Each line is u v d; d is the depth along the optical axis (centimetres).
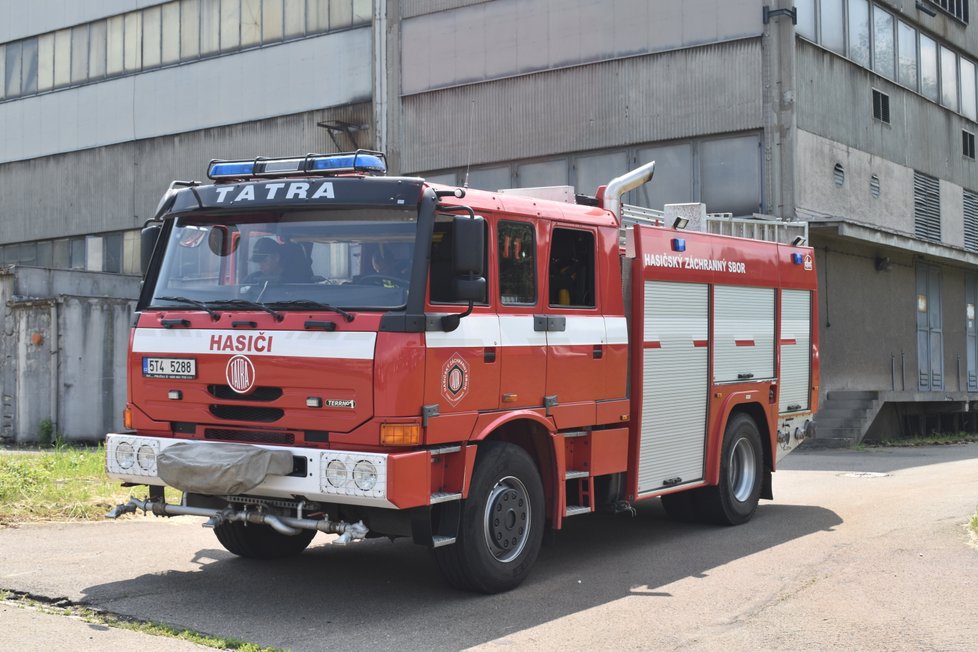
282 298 700
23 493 1048
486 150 2355
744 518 1043
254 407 695
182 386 724
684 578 794
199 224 750
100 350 1931
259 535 833
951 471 1517
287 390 680
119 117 3036
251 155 2755
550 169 2281
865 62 2414
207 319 717
